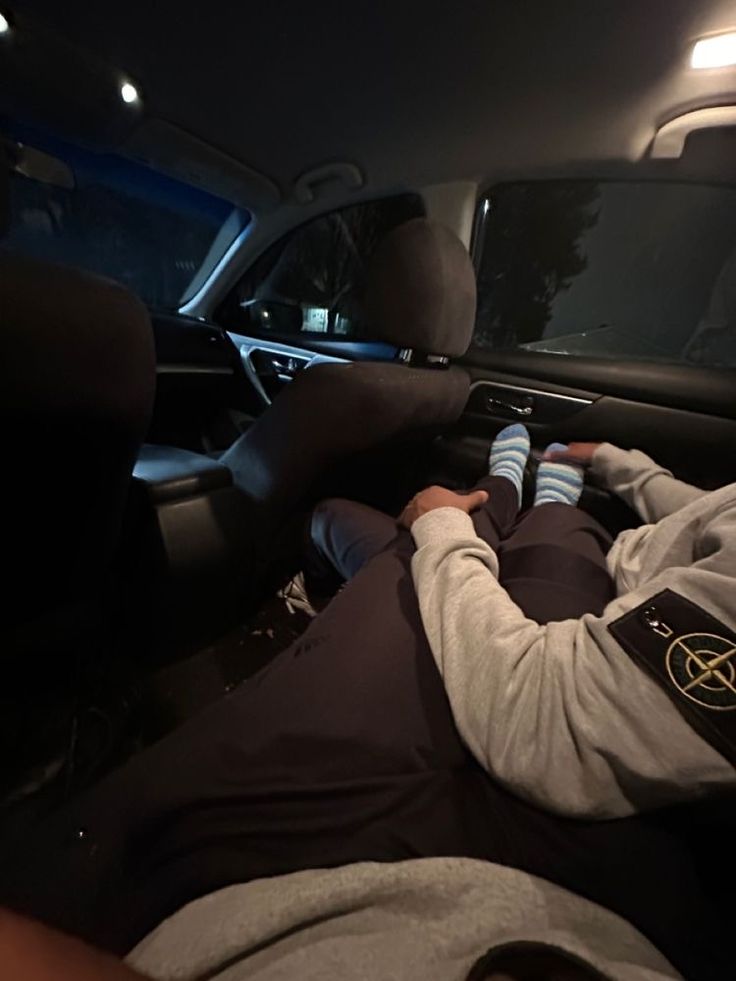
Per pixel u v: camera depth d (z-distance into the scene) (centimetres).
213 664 109
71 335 49
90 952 27
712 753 39
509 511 114
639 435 139
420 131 125
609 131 117
